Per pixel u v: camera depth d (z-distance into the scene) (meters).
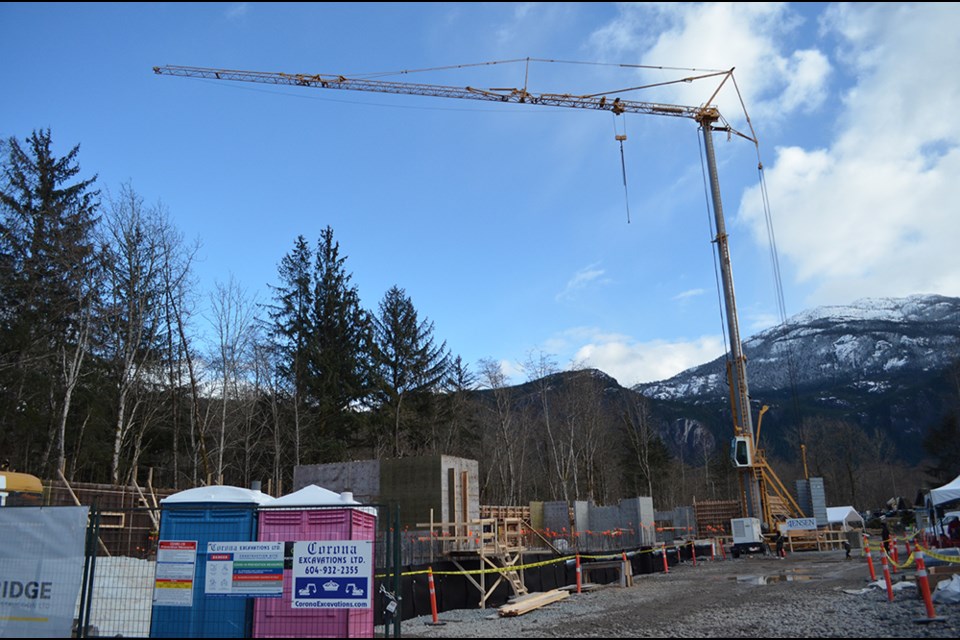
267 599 12.15
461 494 31.05
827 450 103.50
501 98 60.53
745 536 39.00
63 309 35.66
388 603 12.52
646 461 78.69
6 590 11.91
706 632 13.59
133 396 41.34
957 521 26.66
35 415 35.28
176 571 12.36
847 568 27.11
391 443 58.50
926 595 13.36
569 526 42.50
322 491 13.54
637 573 30.98
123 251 37.41
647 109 59.06
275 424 47.91
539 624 15.88
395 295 63.28
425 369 62.50
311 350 53.34
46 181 38.97
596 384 77.38
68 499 24.02
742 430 44.59
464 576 21.03
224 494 12.81
